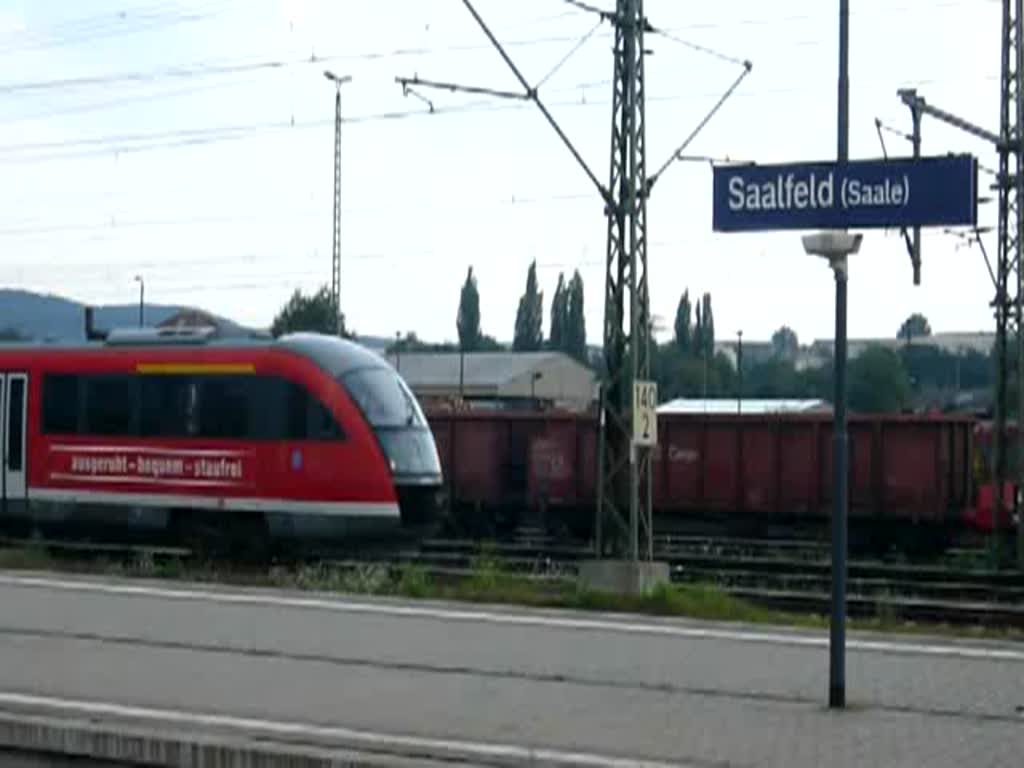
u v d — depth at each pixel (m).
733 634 16.83
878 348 85.56
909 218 12.28
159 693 12.64
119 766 10.95
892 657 15.33
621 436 25.47
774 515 41.25
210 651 15.09
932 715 12.03
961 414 40.66
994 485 34.12
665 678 13.71
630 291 25.28
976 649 15.98
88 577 22.19
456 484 43.94
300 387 27.75
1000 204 33.03
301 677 13.55
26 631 16.42
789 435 41.09
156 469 28.81
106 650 15.10
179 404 28.69
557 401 81.94
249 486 28.00
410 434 28.12
